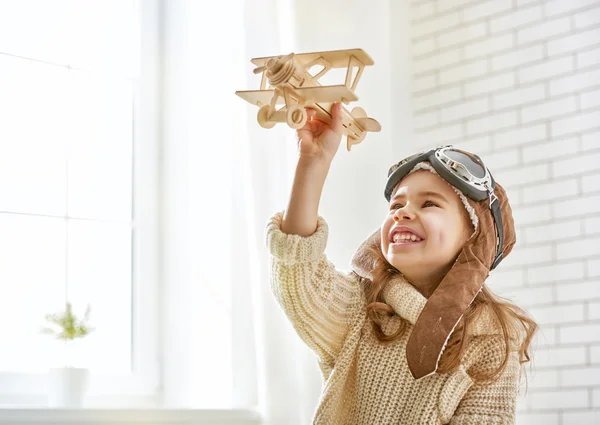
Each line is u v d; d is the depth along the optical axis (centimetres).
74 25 246
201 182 253
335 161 258
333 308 133
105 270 242
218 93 250
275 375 224
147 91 258
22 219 227
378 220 265
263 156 233
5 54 230
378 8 279
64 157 239
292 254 123
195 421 208
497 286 268
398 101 294
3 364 217
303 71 115
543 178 264
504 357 134
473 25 284
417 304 132
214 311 246
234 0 245
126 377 238
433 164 137
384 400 132
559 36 266
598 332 249
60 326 226
